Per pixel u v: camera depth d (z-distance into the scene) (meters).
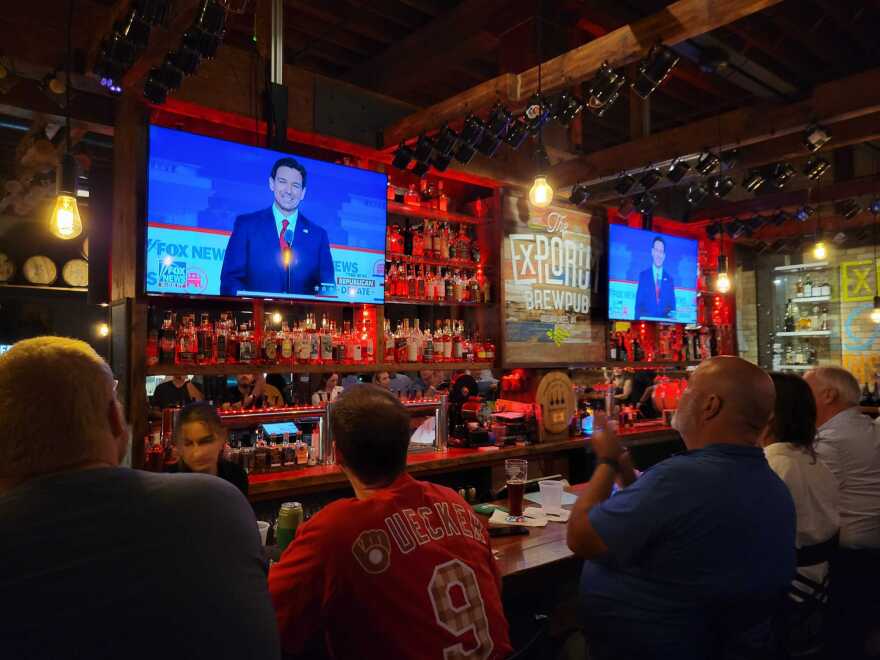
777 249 7.79
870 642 2.62
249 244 3.56
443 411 4.59
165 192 3.28
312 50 6.16
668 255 6.27
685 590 1.64
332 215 3.90
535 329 5.20
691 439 1.85
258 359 3.71
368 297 4.08
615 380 6.32
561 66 3.62
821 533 2.26
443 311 5.43
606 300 5.74
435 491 1.60
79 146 4.34
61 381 0.98
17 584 0.84
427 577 1.38
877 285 7.95
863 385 8.03
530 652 1.56
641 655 1.71
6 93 3.47
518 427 4.90
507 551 2.38
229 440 3.79
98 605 0.86
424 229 4.70
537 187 3.99
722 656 1.66
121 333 3.35
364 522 1.42
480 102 3.83
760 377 1.78
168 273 3.29
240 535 1.02
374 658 1.33
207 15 2.50
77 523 0.91
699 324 7.01
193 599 0.91
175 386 4.17
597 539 1.70
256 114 3.71
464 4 5.19
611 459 1.99
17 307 6.81
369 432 1.57
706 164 4.70
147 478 1.01
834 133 4.91
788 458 2.31
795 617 2.04
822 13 4.83
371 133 4.30
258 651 0.94
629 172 5.20
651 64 3.23
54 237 6.74
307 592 1.38
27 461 0.95
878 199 6.18
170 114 3.83
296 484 3.53
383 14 5.40
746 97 6.55
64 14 3.29
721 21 2.96
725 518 1.62
